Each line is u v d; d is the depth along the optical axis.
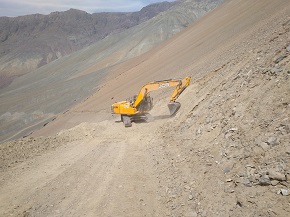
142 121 19.70
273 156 6.49
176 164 9.64
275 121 7.50
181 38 74.38
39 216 7.70
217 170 7.66
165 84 18.34
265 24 24.73
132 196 8.32
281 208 5.25
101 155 12.92
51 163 12.23
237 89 11.13
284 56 9.84
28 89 196.25
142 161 11.38
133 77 62.12
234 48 24.94
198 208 6.61
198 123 12.18
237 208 5.88
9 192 9.45
